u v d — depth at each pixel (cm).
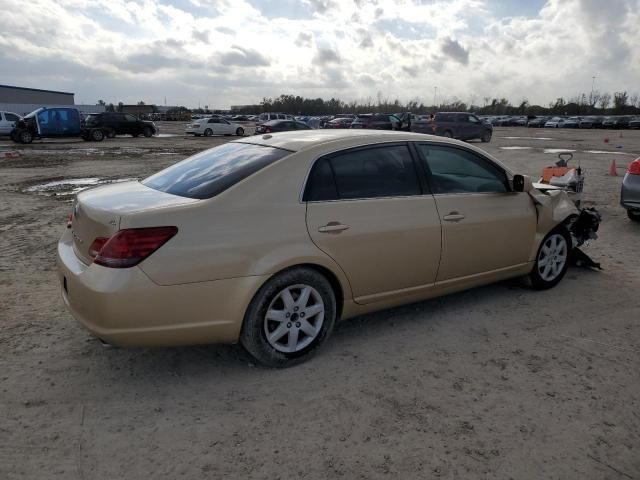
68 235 371
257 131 2727
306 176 341
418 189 392
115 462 253
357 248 354
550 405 306
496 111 11269
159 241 290
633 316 439
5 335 386
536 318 432
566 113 10362
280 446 266
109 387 319
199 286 300
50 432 274
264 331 329
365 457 259
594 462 259
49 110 2789
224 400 307
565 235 502
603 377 339
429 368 347
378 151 380
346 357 361
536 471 252
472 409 301
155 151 2256
